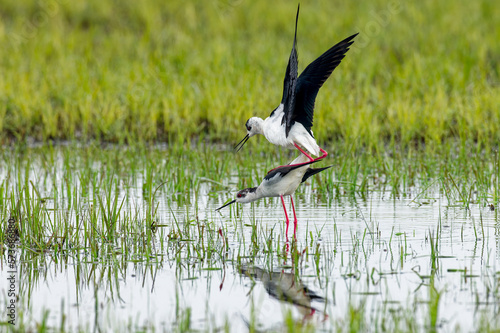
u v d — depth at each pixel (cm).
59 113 1783
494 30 2494
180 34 2591
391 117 1664
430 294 761
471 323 704
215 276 861
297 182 1049
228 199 1235
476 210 1115
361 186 1277
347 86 1961
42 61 2217
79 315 745
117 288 826
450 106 1738
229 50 2358
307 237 998
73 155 1564
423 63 2112
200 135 1678
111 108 1744
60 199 1223
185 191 1281
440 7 2858
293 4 3038
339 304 764
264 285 828
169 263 908
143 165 1453
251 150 1616
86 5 2948
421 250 931
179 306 768
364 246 952
